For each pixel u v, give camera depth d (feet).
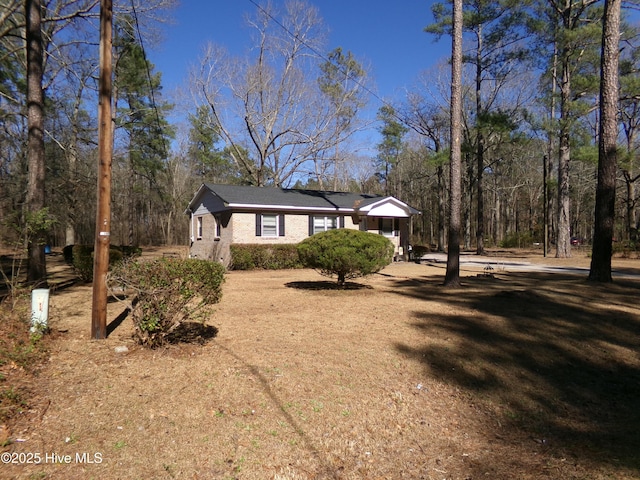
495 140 96.43
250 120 82.33
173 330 17.51
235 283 38.11
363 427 10.98
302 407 11.63
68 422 9.89
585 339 19.26
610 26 31.48
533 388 14.61
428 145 107.86
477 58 79.66
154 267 14.98
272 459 9.07
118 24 53.21
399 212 68.90
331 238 30.78
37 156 31.19
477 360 16.61
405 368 15.44
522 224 174.50
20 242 19.67
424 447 10.36
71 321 20.45
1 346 14.01
